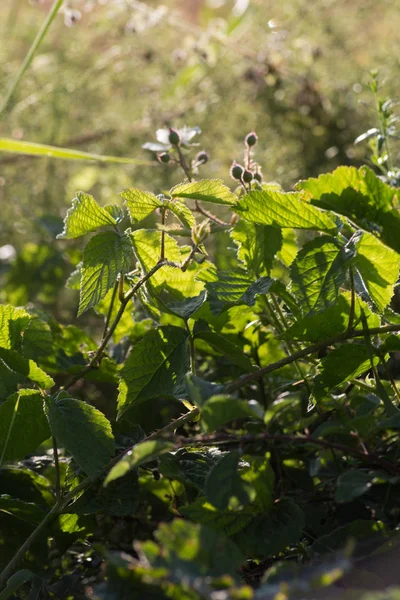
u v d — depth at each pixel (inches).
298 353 33.8
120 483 34.4
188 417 33.4
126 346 39.8
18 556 33.2
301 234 46.4
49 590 34.0
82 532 35.3
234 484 30.5
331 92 58.4
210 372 38.9
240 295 34.8
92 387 45.6
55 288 55.2
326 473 35.3
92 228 34.8
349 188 32.2
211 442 32.0
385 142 39.4
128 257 34.4
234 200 34.2
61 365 37.9
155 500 36.9
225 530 31.9
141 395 34.1
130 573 29.3
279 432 36.8
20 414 34.0
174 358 34.3
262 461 31.8
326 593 30.0
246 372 38.4
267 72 60.3
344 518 34.9
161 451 30.4
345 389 35.9
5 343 34.8
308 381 35.8
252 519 32.1
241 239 35.3
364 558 31.2
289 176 56.7
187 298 35.9
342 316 33.9
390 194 32.0
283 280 42.2
